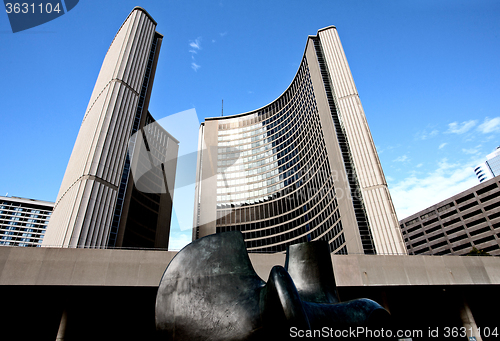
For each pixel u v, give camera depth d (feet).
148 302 69.72
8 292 57.62
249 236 191.72
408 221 246.68
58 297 63.62
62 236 88.07
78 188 96.94
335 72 152.35
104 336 63.46
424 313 80.84
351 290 67.51
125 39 133.39
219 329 15.35
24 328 62.39
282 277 13.91
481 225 194.18
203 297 16.75
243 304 15.85
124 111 118.93
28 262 51.08
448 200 217.97
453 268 66.03
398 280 62.54
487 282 65.62
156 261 55.06
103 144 107.24
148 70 143.43
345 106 141.08
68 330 55.47
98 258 53.78
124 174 119.34
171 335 16.15
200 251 18.63
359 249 109.19
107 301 66.59
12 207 352.49
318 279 22.22
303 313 12.96
